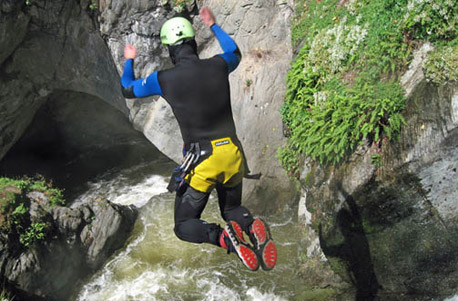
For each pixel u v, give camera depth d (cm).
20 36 1438
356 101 772
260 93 1213
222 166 351
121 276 1176
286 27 1175
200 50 1302
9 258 1051
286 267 1086
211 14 383
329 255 868
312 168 908
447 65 650
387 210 757
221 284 1098
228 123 357
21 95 1593
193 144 352
